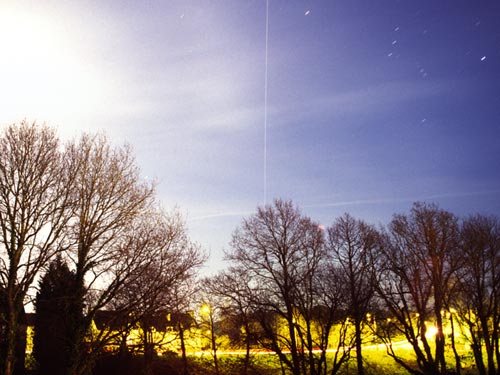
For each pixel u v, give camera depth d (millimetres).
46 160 30062
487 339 45719
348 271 47781
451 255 44438
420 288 44406
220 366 54344
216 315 51219
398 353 61406
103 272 31625
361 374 46781
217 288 45500
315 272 47156
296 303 46781
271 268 47125
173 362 51219
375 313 47062
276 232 47906
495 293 45656
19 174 29250
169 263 34281
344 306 46219
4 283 27938
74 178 31203
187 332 51938
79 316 31344
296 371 43719
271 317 48281
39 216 29406
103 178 32688
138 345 37031
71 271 32406
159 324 43969
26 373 40281
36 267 28562
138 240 32969
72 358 30406
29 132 30047
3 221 28594
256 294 45938
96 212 32344
